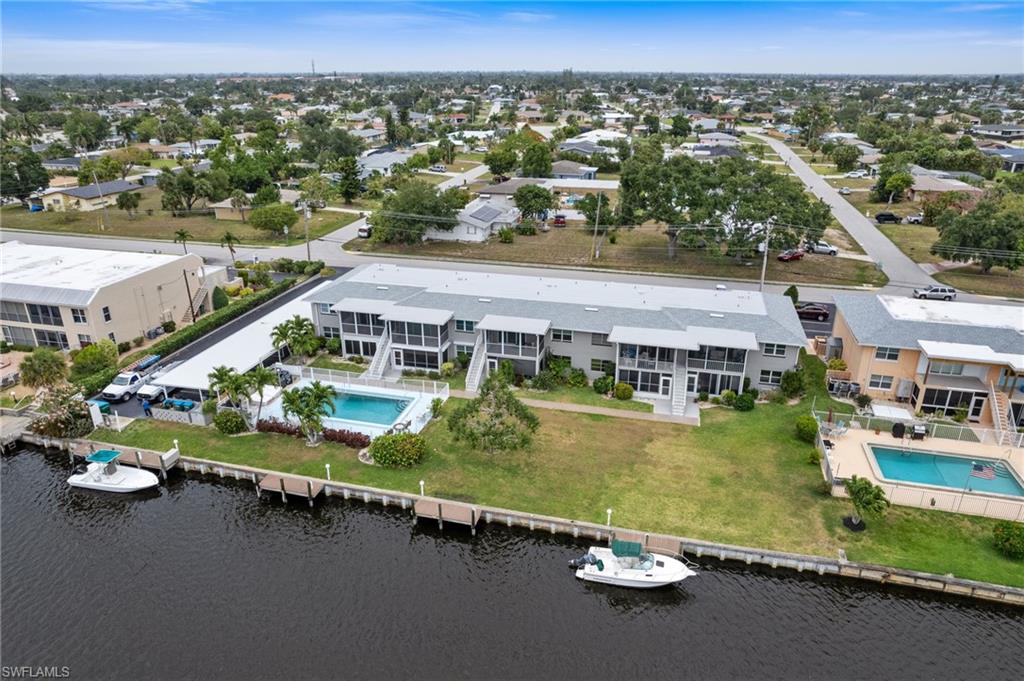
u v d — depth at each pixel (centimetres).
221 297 7581
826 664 3234
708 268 8906
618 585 3700
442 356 5903
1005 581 3550
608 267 8988
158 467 4650
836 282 8319
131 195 11700
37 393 5588
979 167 14138
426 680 3108
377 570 3838
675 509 4125
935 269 8856
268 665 3184
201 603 3575
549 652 3288
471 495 4281
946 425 4819
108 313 6281
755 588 3691
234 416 4969
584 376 5681
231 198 11706
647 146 15300
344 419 5191
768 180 8625
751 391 5369
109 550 4000
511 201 12481
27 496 4516
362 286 6362
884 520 4012
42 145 19225
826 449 4566
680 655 3281
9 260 7112
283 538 4112
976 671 3200
